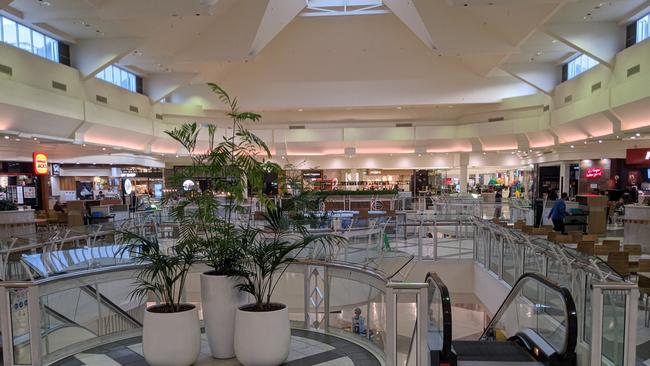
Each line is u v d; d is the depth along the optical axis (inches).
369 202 562.3
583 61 529.3
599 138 495.2
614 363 116.8
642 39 394.9
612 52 422.3
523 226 348.8
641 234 372.2
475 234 351.6
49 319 144.8
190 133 157.8
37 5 352.2
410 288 114.0
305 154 821.9
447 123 827.4
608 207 546.0
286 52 649.0
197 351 133.0
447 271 348.2
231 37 487.5
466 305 458.3
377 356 141.3
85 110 461.1
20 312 130.0
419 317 113.5
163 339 126.6
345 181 893.2
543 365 132.3
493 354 145.2
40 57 401.7
